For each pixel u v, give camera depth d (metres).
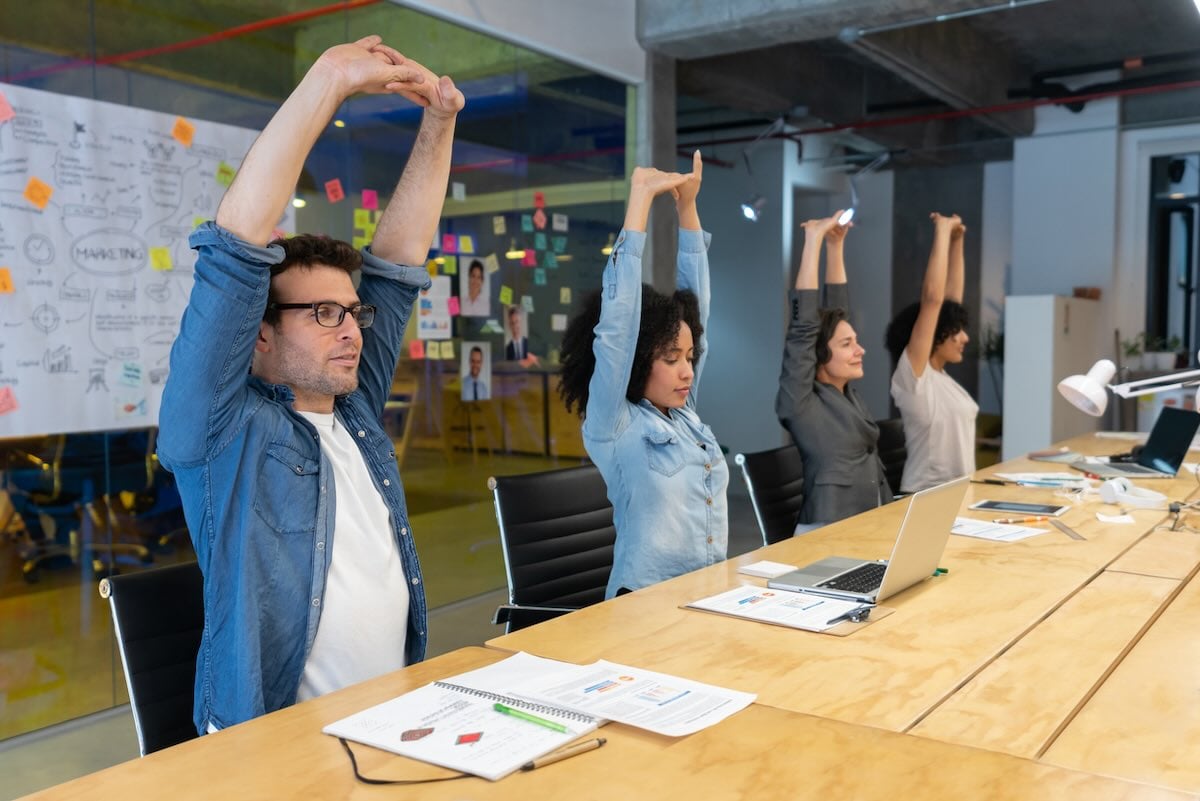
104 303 3.27
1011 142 8.16
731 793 1.12
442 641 4.10
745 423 8.91
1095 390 3.39
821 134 8.39
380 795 1.13
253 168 1.60
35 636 3.13
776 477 3.32
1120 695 1.48
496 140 4.82
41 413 3.11
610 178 5.61
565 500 2.68
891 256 9.20
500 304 4.86
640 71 5.72
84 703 3.28
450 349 4.58
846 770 1.19
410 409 4.39
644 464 2.39
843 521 2.96
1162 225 7.79
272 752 1.25
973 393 8.81
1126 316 7.92
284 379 1.81
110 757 3.00
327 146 3.98
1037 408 7.03
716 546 2.49
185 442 1.64
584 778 1.17
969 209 8.80
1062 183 7.93
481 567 4.80
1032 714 1.39
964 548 2.56
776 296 8.70
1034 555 2.47
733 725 1.33
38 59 3.07
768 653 1.67
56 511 3.16
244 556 1.66
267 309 1.78
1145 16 6.27
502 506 2.55
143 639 1.70
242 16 3.67
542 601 2.58
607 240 5.59
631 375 2.50
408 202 2.07
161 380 3.44
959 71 6.50
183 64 3.48
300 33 3.88
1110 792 1.13
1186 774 1.20
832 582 2.10
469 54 4.66
